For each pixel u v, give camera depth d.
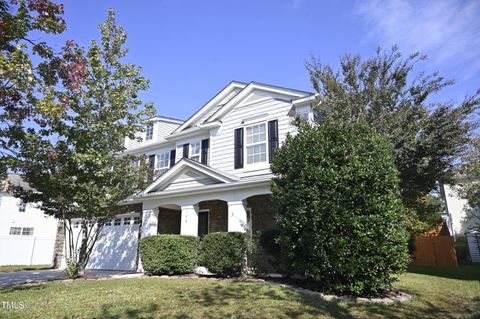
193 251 12.38
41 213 28.75
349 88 12.89
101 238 17.09
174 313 5.84
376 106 12.18
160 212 16.34
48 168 10.69
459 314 5.95
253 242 10.62
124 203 15.05
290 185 8.48
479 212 19.22
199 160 16.52
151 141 20.72
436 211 19.17
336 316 5.72
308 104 13.47
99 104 11.81
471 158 12.45
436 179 12.57
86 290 8.39
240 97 15.59
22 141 6.93
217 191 12.95
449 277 11.11
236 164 14.68
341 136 8.39
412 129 11.42
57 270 17.06
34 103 6.25
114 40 12.36
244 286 8.62
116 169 11.91
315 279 7.68
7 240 23.31
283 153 9.13
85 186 10.95
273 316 5.66
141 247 12.64
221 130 15.88
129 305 6.50
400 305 6.64
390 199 7.69
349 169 7.72
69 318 5.58
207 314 5.78
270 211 13.50
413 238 16.69
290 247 8.24
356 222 7.27
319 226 7.72
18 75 5.53
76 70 6.71
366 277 7.33
